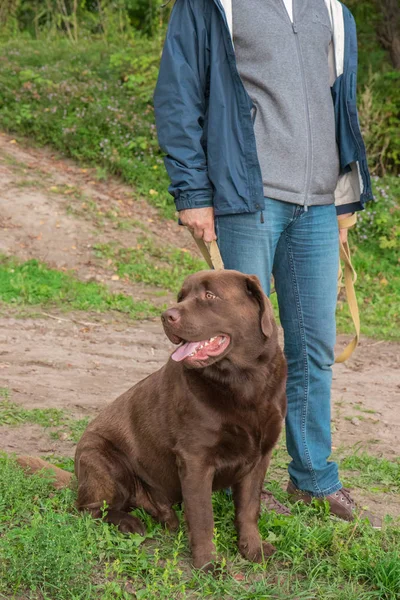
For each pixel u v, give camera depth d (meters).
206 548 5.06
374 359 12.59
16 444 7.41
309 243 5.90
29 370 10.28
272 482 6.63
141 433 5.59
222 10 5.47
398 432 9.00
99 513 5.50
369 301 16.39
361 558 5.21
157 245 17.45
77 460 5.80
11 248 15.84
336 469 6.30
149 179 20.27
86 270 15.63
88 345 11.91
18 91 22.81
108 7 30.73
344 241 6.62
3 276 14.55
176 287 15.58
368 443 8.50
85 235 16.91
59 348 11.57
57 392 9.39
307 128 5.68
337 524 5.68
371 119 22.78
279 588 4.81
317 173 5.79
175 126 5.62
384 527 5.73
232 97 5.55
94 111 21.72
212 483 5.35
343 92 5.93
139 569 4.87
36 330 12.38
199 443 5.09
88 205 18.23
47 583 4.54
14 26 30.02
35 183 18.77
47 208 17.61
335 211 6.08
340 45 5.90
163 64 5.68
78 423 8.08
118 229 17.59
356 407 9.86
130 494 5.76
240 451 5.18
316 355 6.10
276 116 5.61
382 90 23.94
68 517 5.36
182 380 5.19
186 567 5.07
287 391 6.25
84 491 5.61
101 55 25.67
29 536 4.84
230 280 5.09
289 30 5.59
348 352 6.91
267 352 5.14
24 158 20.36
